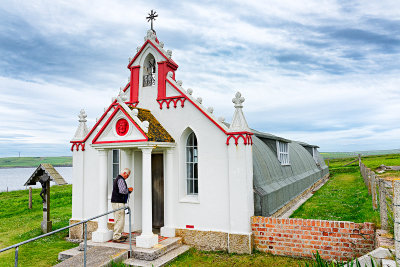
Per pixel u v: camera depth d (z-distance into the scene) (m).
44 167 12.47
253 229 9.06
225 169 9.38
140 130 9.02
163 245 8.88
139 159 11.04
